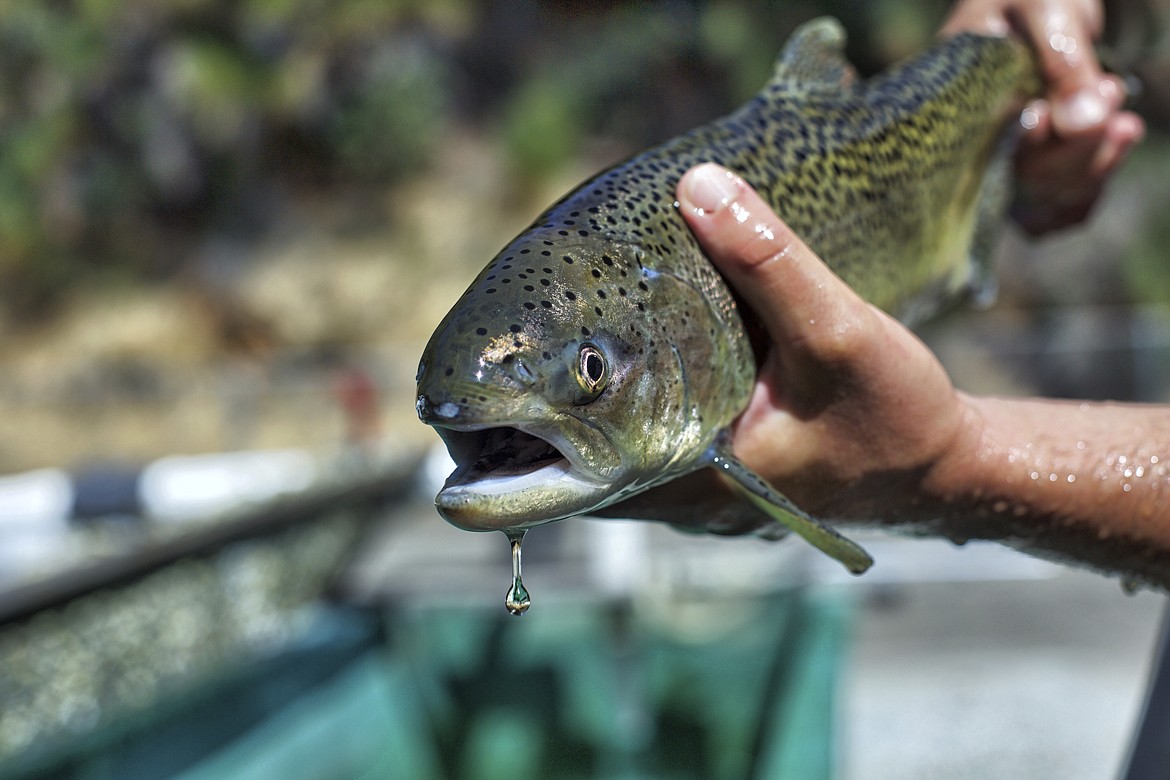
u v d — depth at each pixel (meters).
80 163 5.66
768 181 0.54
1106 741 1.54
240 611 1.30
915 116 0.64
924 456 0.46
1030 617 2.07
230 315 5.32
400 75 5.77
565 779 1.29
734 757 1.28
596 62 6.12
